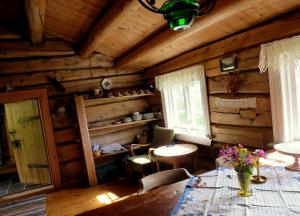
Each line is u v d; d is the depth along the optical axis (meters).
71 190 4.62
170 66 4.57
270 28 2.75
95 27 3.51
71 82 4.96
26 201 4.34
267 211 1.50
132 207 1.78
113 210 1.78
